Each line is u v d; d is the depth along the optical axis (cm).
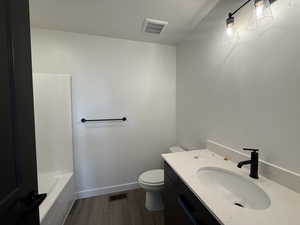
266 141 100
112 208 182
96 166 207
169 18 156
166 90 231
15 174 58
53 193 140
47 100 178
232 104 128
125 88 213
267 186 90
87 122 201
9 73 55
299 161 83
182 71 213
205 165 121
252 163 99
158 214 171
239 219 65
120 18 157
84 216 168
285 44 87
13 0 58
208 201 77
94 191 208
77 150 199
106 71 203
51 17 155
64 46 186
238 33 119
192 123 192
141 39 208
